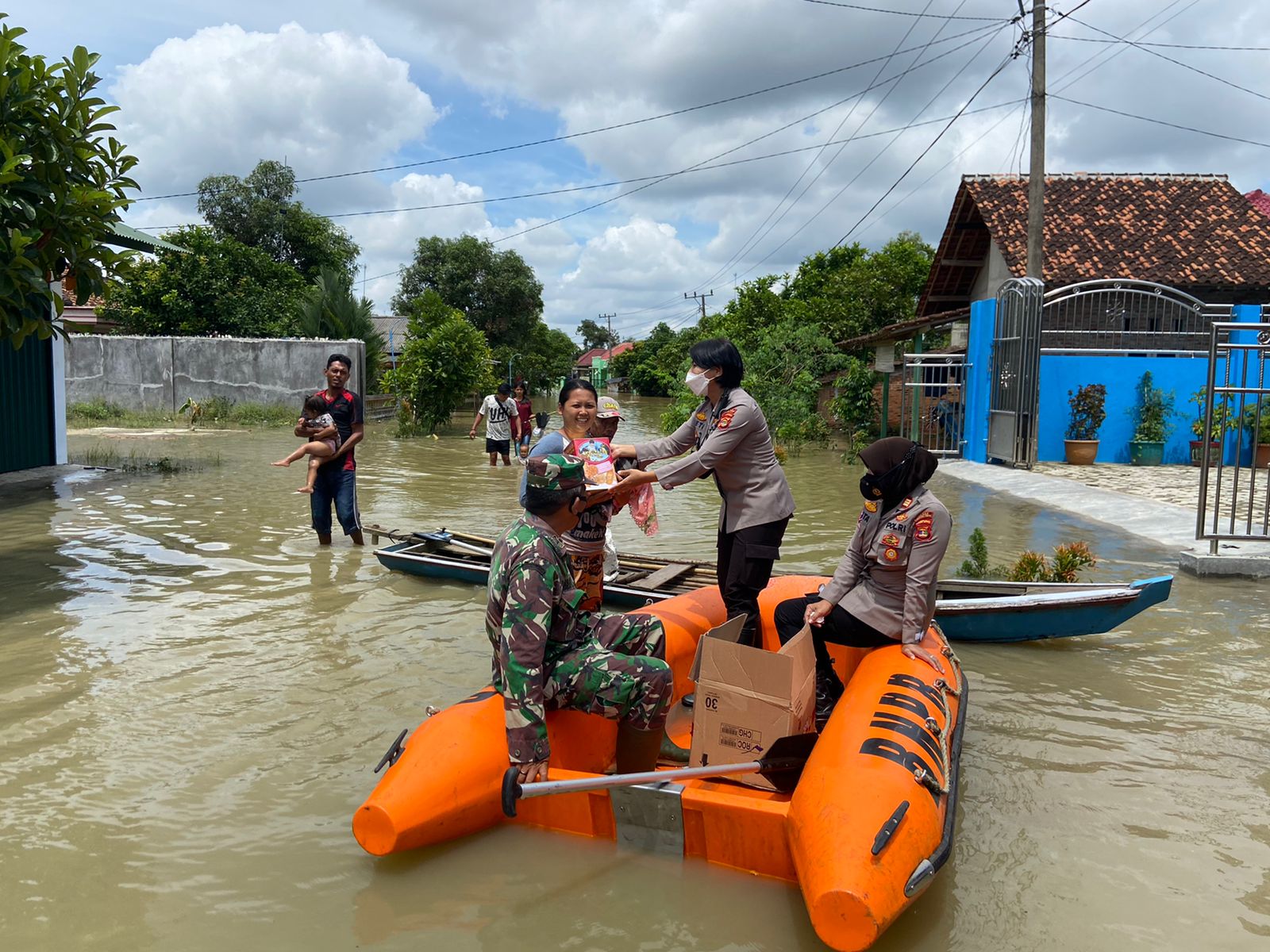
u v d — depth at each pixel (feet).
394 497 40.27
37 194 22.65
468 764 11.32
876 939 8.82
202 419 77.20
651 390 235.81
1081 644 19.90
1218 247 61.67
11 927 9.68
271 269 106.73
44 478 42.88
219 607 21.68
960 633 19.71
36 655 18.20
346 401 27.91
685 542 30.89
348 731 14.83
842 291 98.94
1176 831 12.00
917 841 9.71
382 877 10.69
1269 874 10.98
